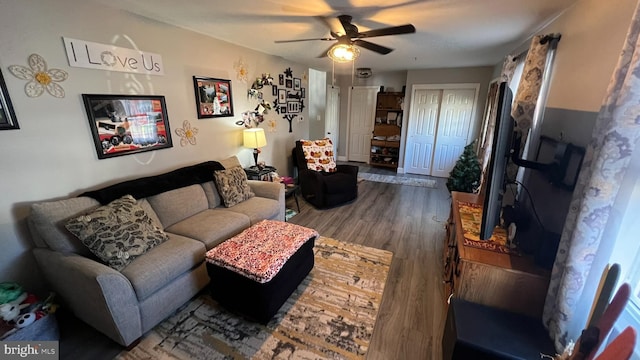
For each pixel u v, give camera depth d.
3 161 1.66
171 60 2.60
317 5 2.02
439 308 2.02
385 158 6.62
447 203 4.22
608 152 1.02
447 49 3.40
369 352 1.65
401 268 2.51
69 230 1.70
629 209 1.10
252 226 2.36
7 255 1.72
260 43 3.31
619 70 1.05
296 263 2.02
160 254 1.85
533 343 1.26
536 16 2.11
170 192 2.42
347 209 3.94
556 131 1.82
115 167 2.26
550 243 1.46
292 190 3.84
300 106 4.94
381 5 1.98
